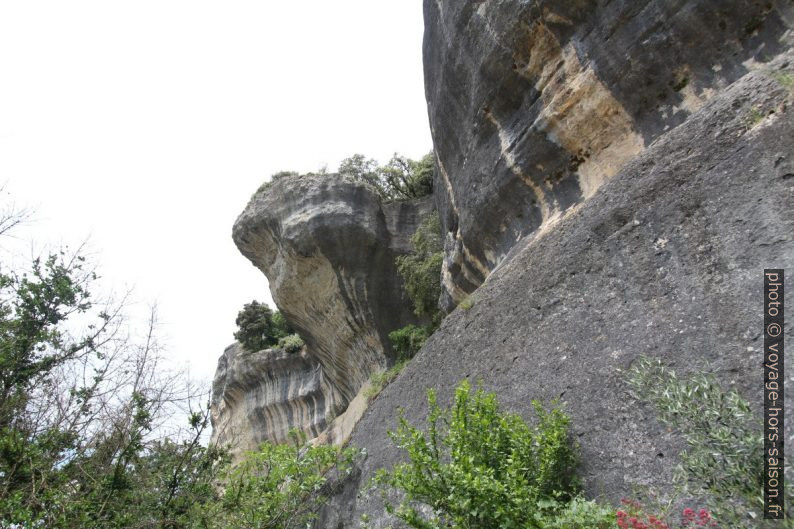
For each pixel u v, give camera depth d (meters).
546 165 8.27
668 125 6.64
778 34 5.66
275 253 18.61
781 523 3.05
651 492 4.23
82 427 7.77
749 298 4.25
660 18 6.57
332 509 8.59
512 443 4.96
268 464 9.09
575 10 7.46
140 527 7.12
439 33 10.41
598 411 4.98
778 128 4.64
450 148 11.07
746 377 3.98
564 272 6.20
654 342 4.78
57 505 6.71
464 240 10.55
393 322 16.77
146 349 8.30
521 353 6.33
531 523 4.10
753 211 4.54
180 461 7.86
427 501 4.89
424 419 7.56
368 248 16.94
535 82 8.28
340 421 17.36
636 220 5.57
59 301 8.91
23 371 8.12
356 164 19.97
